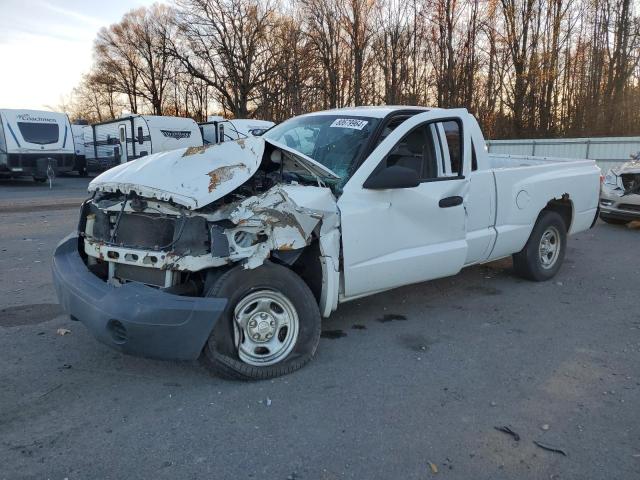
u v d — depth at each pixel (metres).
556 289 6.23
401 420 3.30
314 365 4.07
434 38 31.17
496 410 3.44
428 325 4.99
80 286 3.59
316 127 4.98
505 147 22.80
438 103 31.83
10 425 3.18
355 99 35.59
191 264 3.43
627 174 10.62
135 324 3.26
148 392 3.61
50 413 3.32
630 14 27.92
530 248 6.23
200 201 3.40
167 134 21.17
